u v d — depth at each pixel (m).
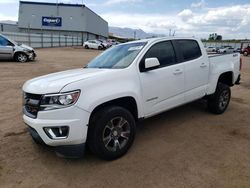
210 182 3.18
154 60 4.01
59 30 58.50
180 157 3.81
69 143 3.33
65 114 3.26
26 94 3.60
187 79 4.85
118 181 3.24
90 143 3.53
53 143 3.32
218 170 3.45
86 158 3.82
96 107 3.50
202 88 5.25
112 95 3.60
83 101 3.34
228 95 5.90
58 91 3.26
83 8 57.81
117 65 4.22
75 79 3.47
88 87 3.42
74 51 34.16
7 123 5.31
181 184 3.15
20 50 16.67
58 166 3.62
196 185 3.12
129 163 3.66
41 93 3.34
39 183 3.23
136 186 3.13
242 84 10.46
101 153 3.58
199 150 4.04
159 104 4.38
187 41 5.06
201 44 5.33
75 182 3.24
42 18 57.56
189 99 4.99
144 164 3.62
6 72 12.24
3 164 3.67
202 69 5.17
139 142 4.35
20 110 6.24
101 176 3.36
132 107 4.09
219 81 6.17
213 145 4.22
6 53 16.27
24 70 13.01
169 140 4.43
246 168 3.49
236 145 4.21
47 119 3.30
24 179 3.32
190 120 5.43
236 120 5.45
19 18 57.47
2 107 6.50
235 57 6.19
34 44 37.72
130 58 4.21
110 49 5.09
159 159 3.76
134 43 4.71
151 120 5.44
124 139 3.85
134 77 3.97
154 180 3.24
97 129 3.48
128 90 3.81
